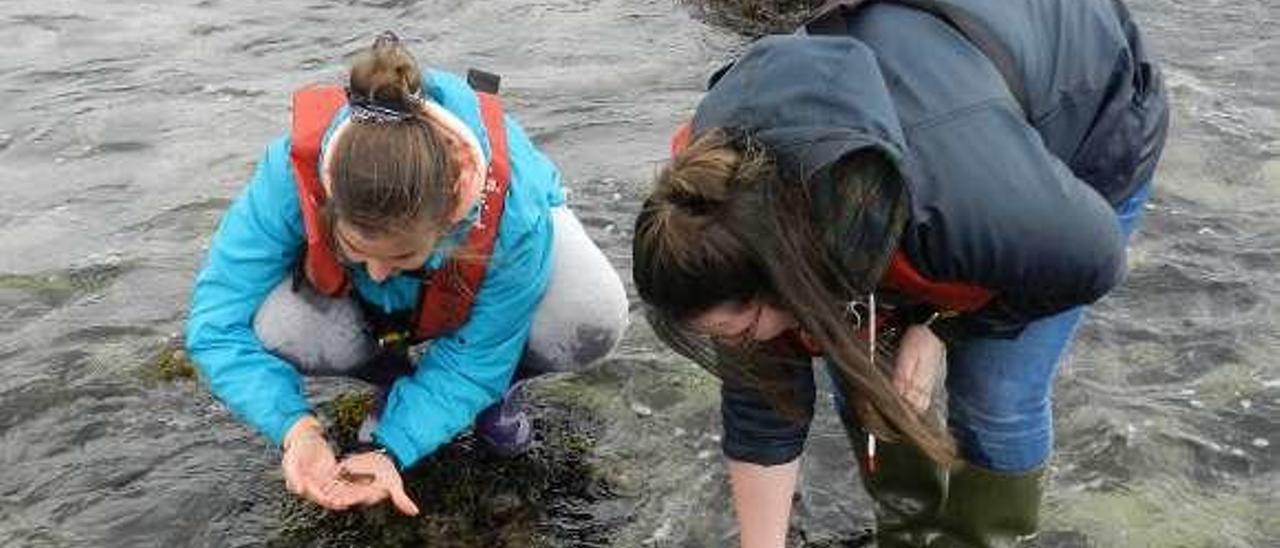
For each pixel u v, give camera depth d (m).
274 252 3.23
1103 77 2.73
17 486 3.72
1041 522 3.65
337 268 3.16
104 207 5.23
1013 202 2.41
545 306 3.44
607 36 6.80
